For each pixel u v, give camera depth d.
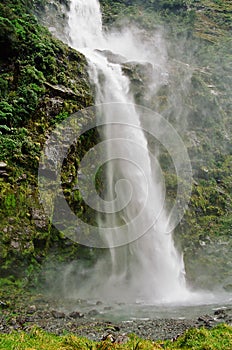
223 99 33.81
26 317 11.91
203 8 48.34
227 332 9.03
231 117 32.91
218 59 37.75
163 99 27.77
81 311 13.34
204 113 30.77
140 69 27.50
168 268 20.31
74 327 11.03
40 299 14.52
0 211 14.98
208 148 29.22
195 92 31.17
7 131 16.98
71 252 16.77
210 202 26.42
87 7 35.31
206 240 23.73
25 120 17.91
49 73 20.27
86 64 23.27
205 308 14.32
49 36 23.02
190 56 38.81
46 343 8.59
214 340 8.48
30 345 8.26
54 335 9.82
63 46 22.52
